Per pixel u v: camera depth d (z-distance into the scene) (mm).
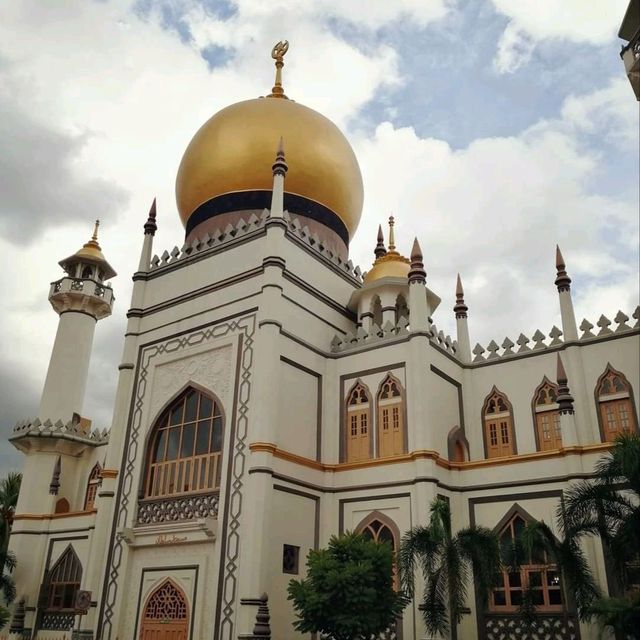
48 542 22328
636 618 9781
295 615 14664
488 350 18797
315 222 20953
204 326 18141
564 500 12109
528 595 12594
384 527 15359
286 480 15477
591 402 16562
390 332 17625
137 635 15828
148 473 17656
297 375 17031
